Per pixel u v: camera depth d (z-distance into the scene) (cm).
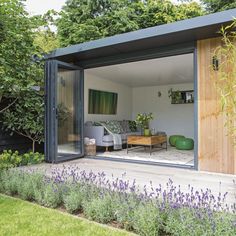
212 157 411
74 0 1173
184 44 434
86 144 597
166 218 220
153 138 631
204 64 413
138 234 215
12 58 441
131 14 1118
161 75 759
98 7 1151
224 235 187
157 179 368
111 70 706
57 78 508
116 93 883
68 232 220
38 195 290
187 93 870
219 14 345
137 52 485
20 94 521
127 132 787
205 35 397
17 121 534
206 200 247
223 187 324
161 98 924
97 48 467
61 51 513
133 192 265
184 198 264
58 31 1143
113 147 695
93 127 698
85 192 277
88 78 754
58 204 287
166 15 1084
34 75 503
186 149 725
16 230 224
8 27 420
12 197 315
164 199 239
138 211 223
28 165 480
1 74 418
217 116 403
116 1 1146
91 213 247
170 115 907
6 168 411
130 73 741
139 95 971
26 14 452
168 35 398
